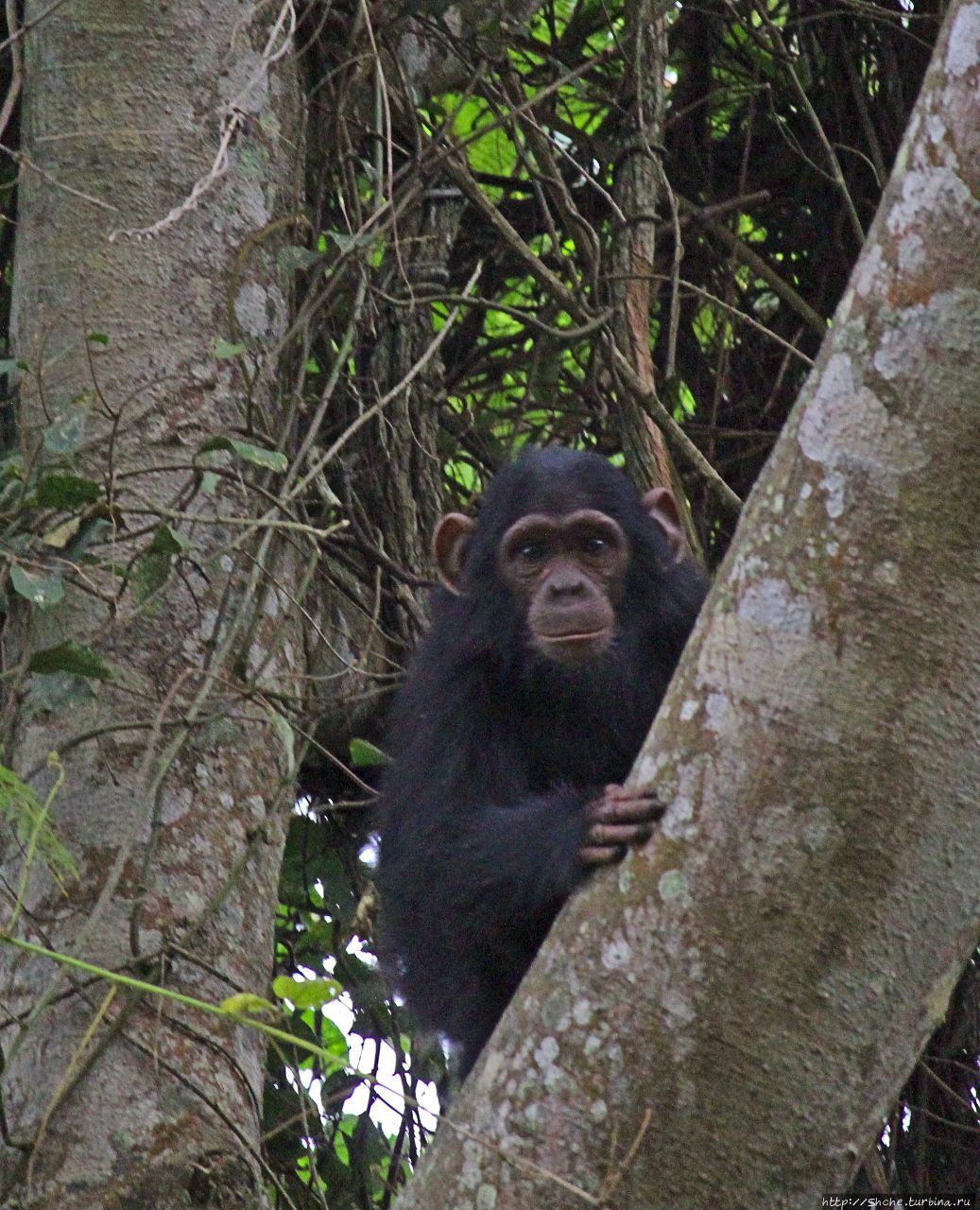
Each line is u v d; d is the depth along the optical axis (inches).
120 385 350.0
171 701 306.7
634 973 223.0
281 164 383.6
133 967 306.0
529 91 510.0
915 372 221.0
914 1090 470.6
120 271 357.7
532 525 374.6
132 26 372.2
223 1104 310.2
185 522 341.1
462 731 370.6
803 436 228.1
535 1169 215.3
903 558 220.1
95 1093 303.1
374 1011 426.3
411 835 357.1
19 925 320.2
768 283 514.3
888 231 226.8
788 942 219.6
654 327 526.3
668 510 397.7
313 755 438.0
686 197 530.3
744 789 222.1
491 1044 234.4
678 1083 220.2
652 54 477.7
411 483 446.6
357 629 435.5
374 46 400.5
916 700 219.1
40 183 368.2
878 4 524.7
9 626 341.7
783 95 533.0
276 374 370.9
